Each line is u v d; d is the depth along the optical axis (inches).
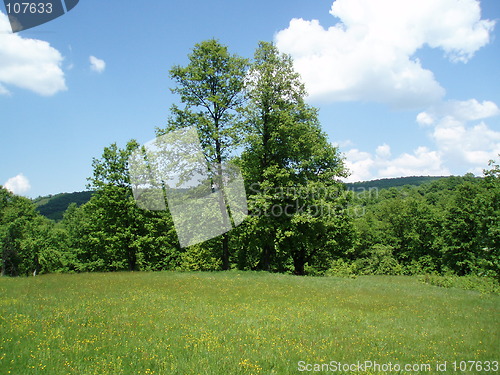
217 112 1101.7
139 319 486.3
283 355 376.8
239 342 411.8
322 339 438.9
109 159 1368.1
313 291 786.8
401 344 438.0
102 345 374.0
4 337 373.4
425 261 2129.7
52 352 346.3
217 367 331.9
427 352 413.1
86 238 1945.1
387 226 2279.8
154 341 397.1
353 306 645.9
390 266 1883.6
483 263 1074.7
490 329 522.9
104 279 884.0
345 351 399.5
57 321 451.5
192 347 386.3
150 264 1503.4
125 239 1320.1
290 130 1103.6
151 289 731.4
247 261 1438.2
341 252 1457.9
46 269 2111.2
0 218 2139.5
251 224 1049.5
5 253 1977.1
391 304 682.8
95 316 489.4
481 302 743.7
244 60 1120.8
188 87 1106.1
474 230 1727.4
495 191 1103.0
